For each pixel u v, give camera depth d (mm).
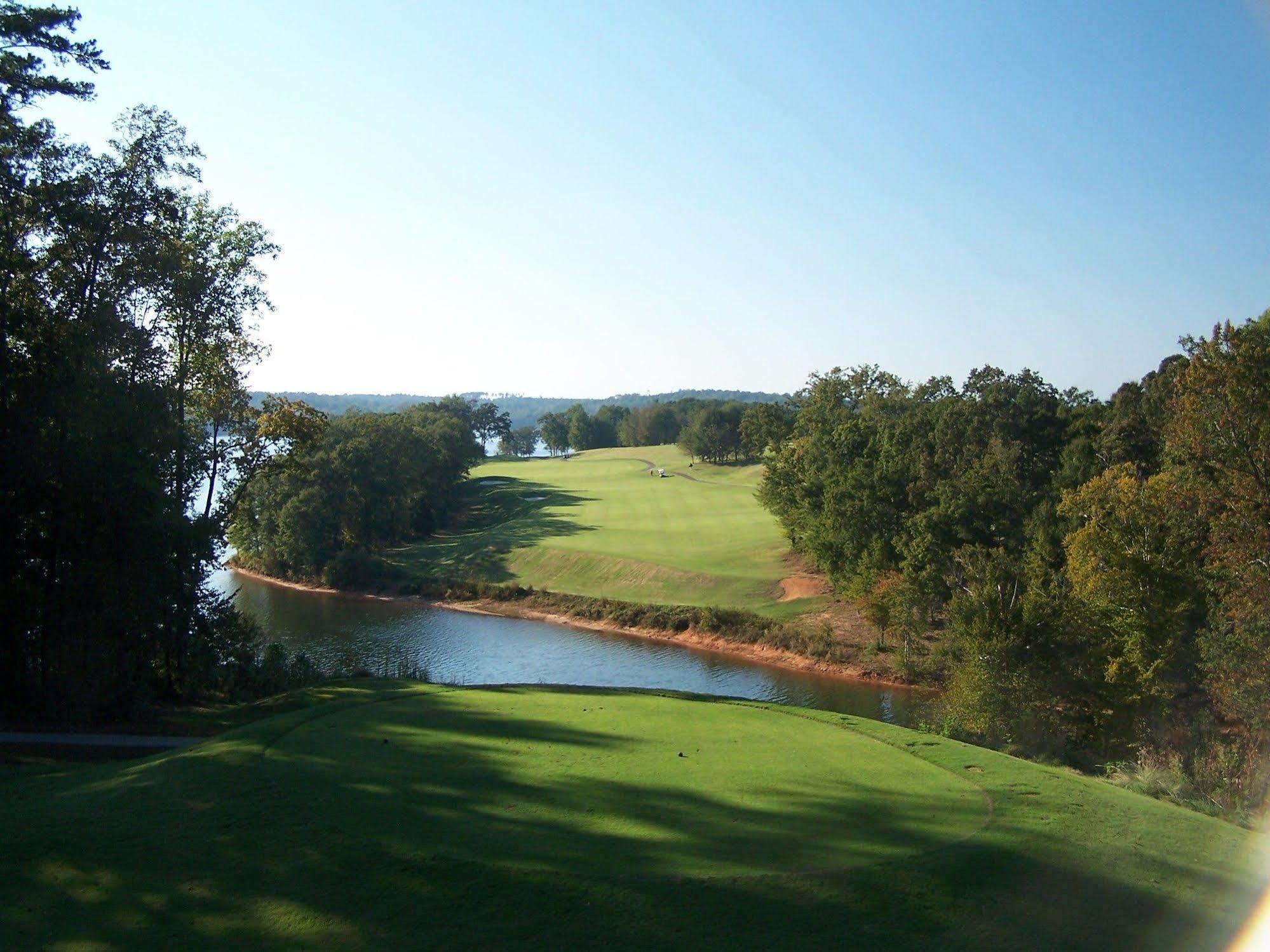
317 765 12859
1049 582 31828
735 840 10281
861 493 51969
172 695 26906
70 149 24000
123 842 9812
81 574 21984
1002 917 8594
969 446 54406
